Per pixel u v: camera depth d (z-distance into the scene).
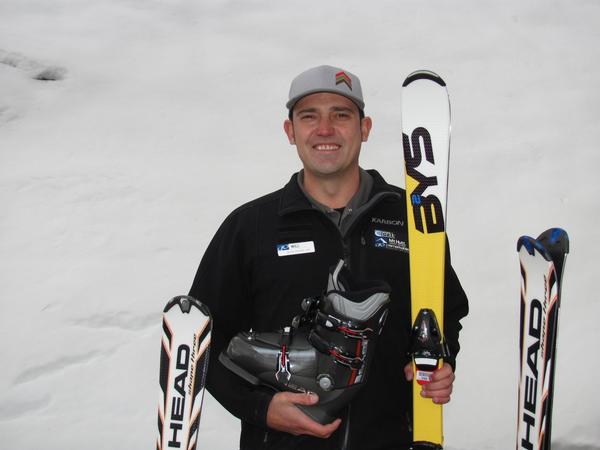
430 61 4.16
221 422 3.19
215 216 3.61
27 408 3.13
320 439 1.80
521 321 2.03
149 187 3.68
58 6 4.42
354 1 4.50
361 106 1.94
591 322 3.41
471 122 3.94
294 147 3.83
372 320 1.71
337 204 1.91
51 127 3.86
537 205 3.69
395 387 1.87
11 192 3.63
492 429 3.19
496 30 4.36
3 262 3.44
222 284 1.92
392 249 1.91
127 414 3.16
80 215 3.59
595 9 4.57
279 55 4.19
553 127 3.96
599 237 3.62
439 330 1.86
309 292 1.83
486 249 3.55
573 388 3.23
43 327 3.30
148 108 3.95
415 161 2.06
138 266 3.47
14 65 4.07
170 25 4.35
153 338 3.33
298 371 1.76
